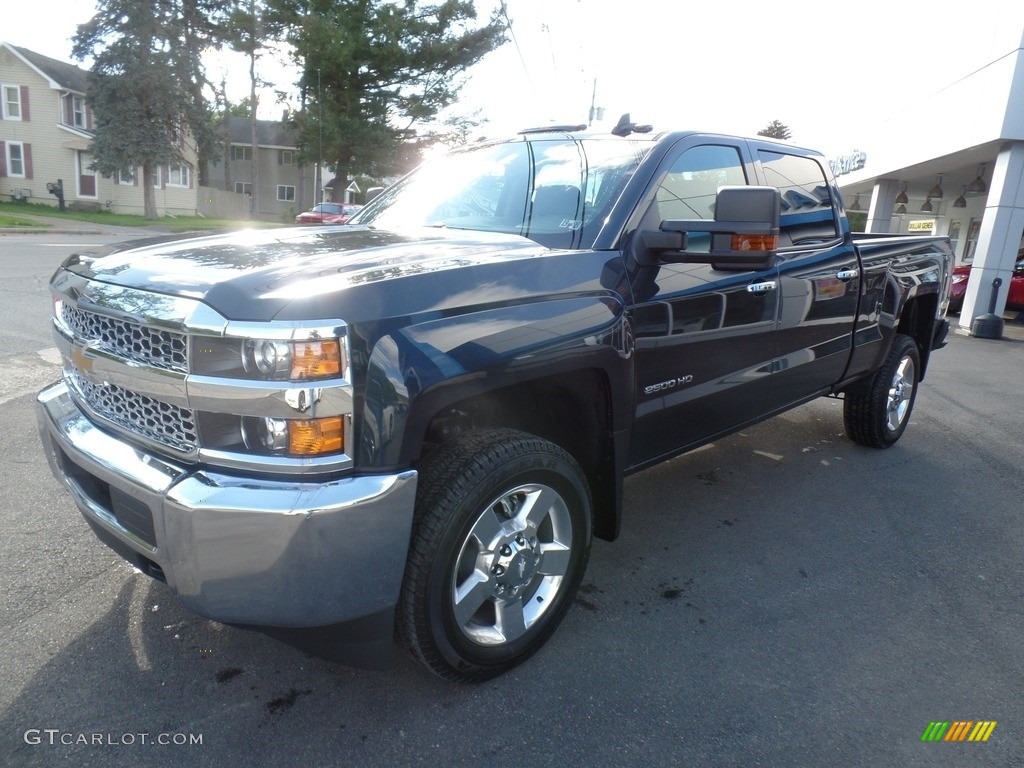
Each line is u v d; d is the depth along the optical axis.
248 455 2.08
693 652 2.83
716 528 3.96
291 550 2.01
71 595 2.99
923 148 14.13
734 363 3.57
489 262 2.49
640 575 3.42
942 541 3.92
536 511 2.59
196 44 38.06
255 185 44.03
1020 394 7.66
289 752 2.23
